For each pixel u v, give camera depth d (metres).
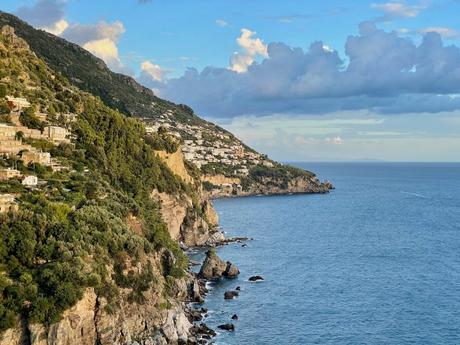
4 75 142.88
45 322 78.50
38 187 102.88
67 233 89.19
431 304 127.19
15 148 114.62
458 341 105.56
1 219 86.50
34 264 84.69
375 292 137.12
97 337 84.50
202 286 139.62
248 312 120.88
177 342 98.44
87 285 84.06
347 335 108.38
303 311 122.06
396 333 109.50
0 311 76.44
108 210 107.62
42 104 142.12
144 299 96.62
